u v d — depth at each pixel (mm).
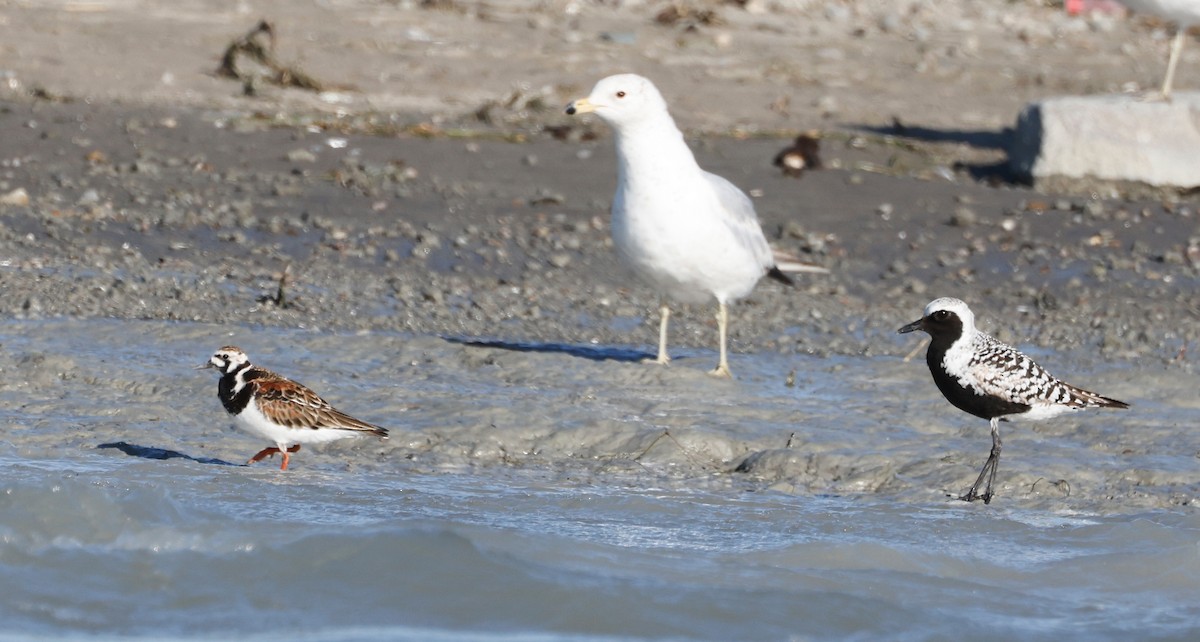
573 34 28984
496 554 10055
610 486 11781
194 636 9039
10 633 8969
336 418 11664
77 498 10508
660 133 14008
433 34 28406
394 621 9320
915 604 9742
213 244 18297
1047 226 20703
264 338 14797
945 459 12695
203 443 12203
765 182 21922
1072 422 13734
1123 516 11586
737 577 10016
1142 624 9555
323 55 26562
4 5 27406
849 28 31734
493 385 13953
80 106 23031
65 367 13508
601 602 9570
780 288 18219
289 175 21016
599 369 14461
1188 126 22078
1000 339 16703
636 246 14312
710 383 14320
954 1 34656
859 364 15453
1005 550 10773
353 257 18297
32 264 16891
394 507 10898
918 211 21156
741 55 28844
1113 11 34938
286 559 9977
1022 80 29094
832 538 10750
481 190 21047
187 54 25953
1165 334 17141
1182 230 20641
